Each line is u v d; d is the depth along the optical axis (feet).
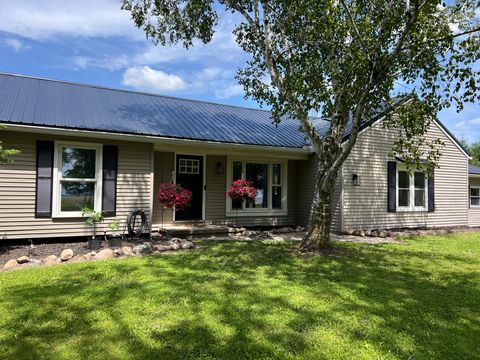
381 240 33.50
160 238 29.96
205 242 29.19
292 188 42.22
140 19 28.68
